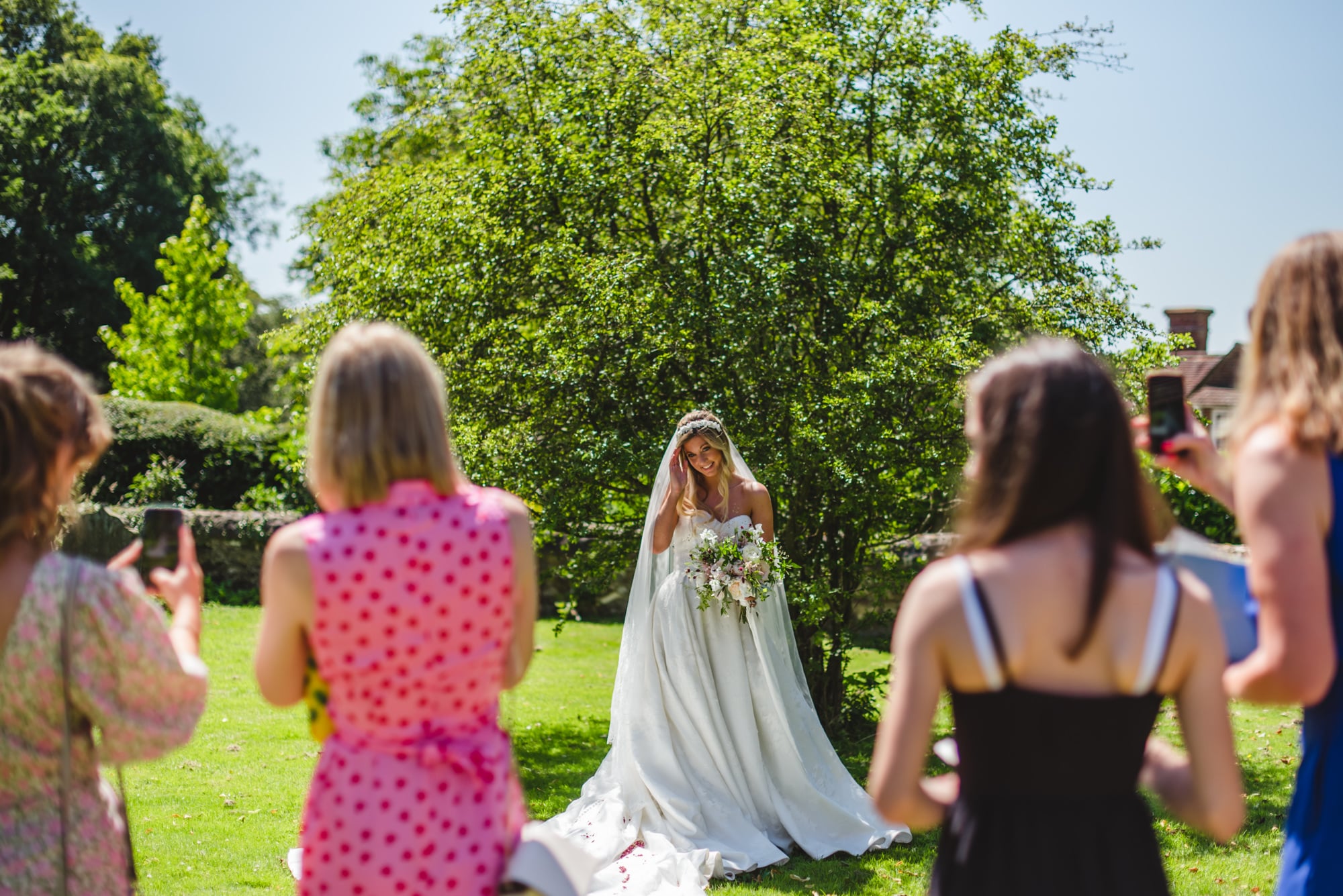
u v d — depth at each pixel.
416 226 7.84
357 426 1.87
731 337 6.78
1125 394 7.20
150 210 29.19
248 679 8.52
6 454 1.81
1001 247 7.87
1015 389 1.67
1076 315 7.41
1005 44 7.77
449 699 1.88
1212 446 2.19
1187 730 1.63
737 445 6.80
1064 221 7.78
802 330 7.39
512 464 6.87
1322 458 1.77
